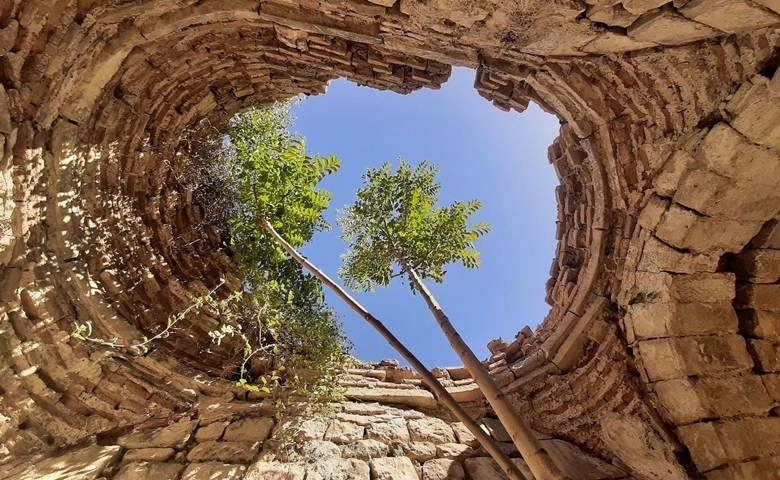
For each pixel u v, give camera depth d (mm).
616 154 5785
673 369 5348
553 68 5219
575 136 6891
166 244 6824
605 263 6379
